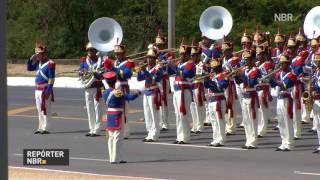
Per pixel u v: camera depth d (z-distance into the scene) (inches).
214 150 1461.6
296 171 1227.2
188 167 1270.9
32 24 4488.2
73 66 4020.7
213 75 1487.5
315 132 1675.7
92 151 1453.0
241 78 1471.5
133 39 4315.9
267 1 3695.9
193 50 1546.5
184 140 1544.0
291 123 1445.6
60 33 4431.6
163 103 1724.9
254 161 1331.2
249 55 1465.3
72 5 4421.8
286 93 1438.2
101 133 1686.8
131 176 1177.4
